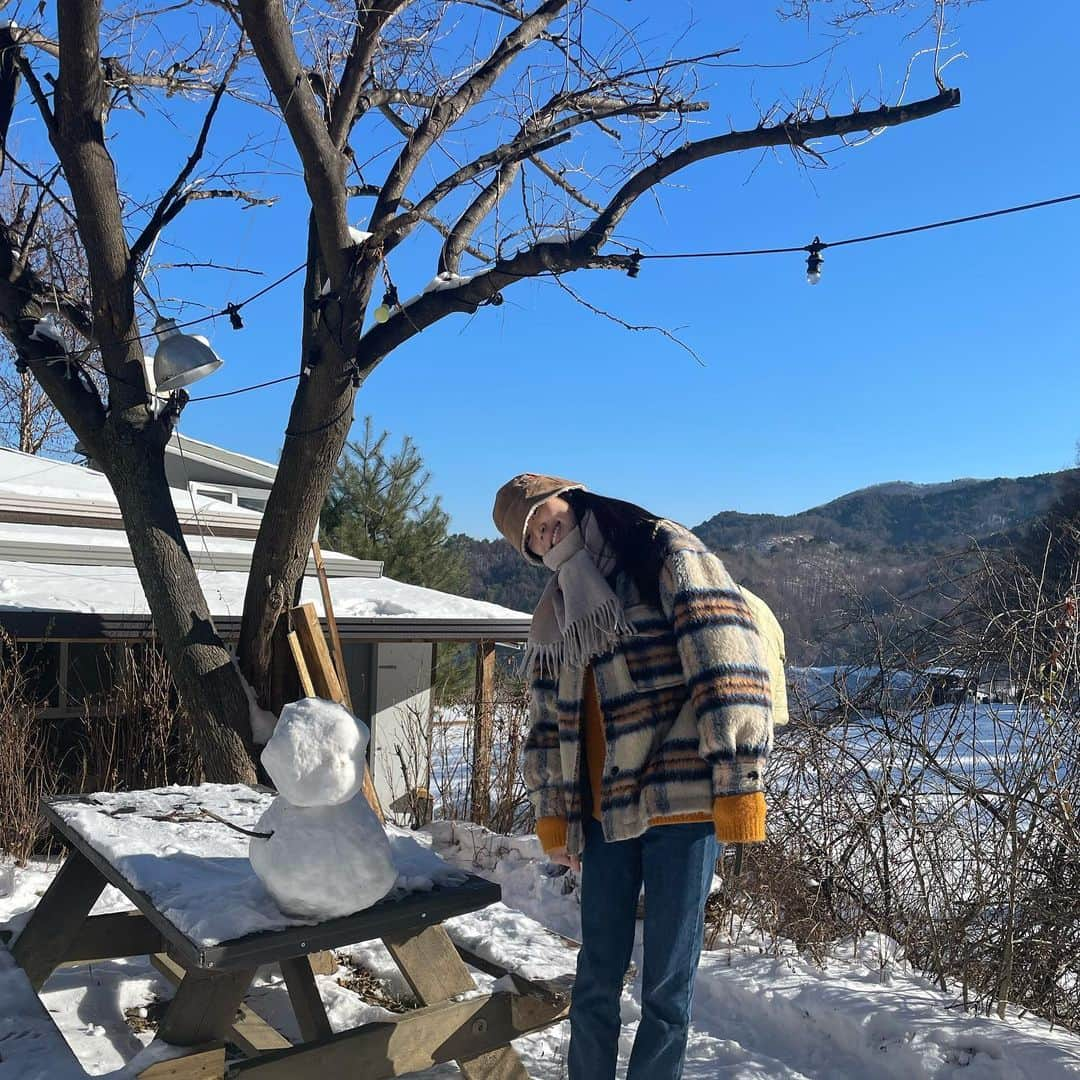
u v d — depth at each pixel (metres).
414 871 2.64
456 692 15.63
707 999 3.69
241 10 4.60
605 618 2.33
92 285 5.25
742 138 4.86
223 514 10.44
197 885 2.48
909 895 4.17
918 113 4.70
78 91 4.94
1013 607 4.02
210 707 5.34
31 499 9.20
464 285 5.27
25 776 5.81
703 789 2.23
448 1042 2.51
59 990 3.38
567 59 5.57
